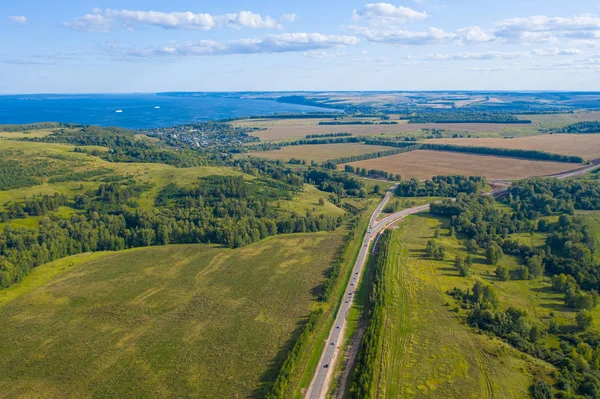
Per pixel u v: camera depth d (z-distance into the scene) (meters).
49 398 95.06
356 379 100.31
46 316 129.88
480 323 126.12
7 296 141.75
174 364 106.94
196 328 123.69
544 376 102.06
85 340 117.44
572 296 139.62
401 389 97.75
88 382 100.31
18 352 111.62
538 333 120.00
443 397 95.25
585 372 102.38
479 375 102.56
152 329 123.06
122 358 109.50
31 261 162.25
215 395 95.88
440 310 134.75
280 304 138.50
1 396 95.44
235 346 114.75
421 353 111.50
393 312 132.50
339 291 148.88
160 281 154.88
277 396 93.12
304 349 112.81
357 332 123.88
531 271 163.88
